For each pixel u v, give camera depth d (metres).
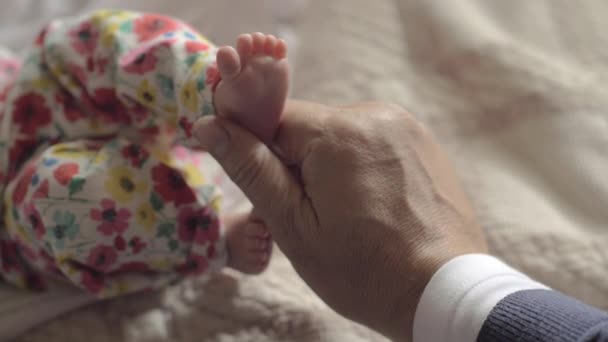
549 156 0.72
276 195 0.56
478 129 0.75
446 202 0.57
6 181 0.63
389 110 0.59
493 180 0.72
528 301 0.50
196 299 0.65
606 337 0.47
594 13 0.80
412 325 0.54
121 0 0.83
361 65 0.78
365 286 0.55
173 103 0.59
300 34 0.83
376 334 0.63
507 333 0.49
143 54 0.59
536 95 0.75
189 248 0.63
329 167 0.56
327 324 0.63
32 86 0.62
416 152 0.58
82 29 0.63
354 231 0.55
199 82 0.57
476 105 0.76
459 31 0.79
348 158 0.56
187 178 0.62
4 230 0.63
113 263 0.62
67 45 0.63
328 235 0.55
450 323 0.51
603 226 0.68
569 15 0.80
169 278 0.64
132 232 0.61
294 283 0.67
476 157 0.74
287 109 0.58
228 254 0.64
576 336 0.47
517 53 0.77
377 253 0.55
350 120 0.57
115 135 0.64
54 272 0.63
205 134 0.55
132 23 0.62
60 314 0.64
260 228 0.62
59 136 0.63
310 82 0.78
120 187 0.61
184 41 0.59
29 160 0.63
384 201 0.55
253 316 0.64
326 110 0.58
